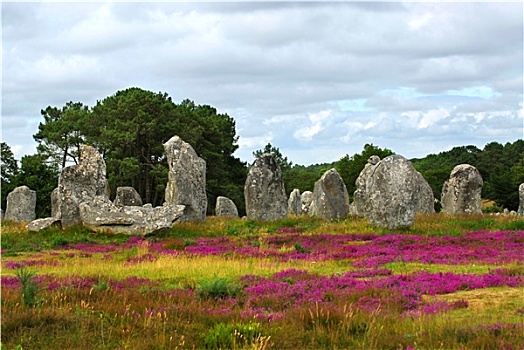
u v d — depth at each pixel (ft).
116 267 67.41
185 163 122.01
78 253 83.15
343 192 128.47
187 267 66.33
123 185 218.38
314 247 86.07
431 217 116.16
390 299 49.29
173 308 44.52
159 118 216.13
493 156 373.40
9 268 68.69
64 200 105.29
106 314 42.06
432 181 292.61
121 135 201.98
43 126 257.96
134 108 212.23
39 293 48.96
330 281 57.77
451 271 64.18
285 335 38.73
